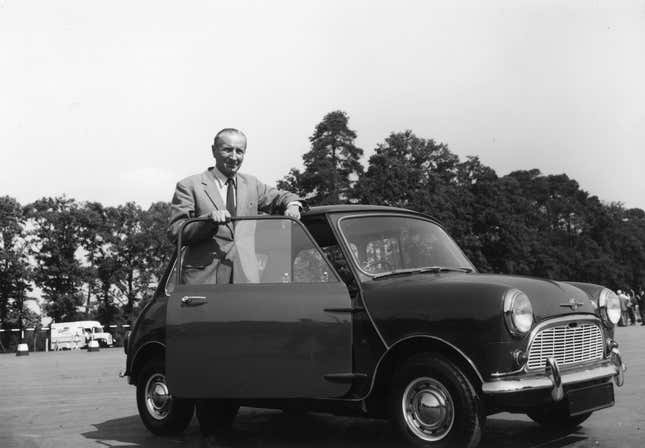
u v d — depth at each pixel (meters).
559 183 91.62
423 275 5.38
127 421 7.50
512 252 67.62
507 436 5.68
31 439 6.46
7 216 69.69
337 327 5.04
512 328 4.60
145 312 6.40
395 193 63.66
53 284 71.06
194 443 5.91
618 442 5.37
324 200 62.72
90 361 23.27
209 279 5.70
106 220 76.31
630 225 97.94
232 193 6.17
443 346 4.79
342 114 67.25
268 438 6.00
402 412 4.84
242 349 5.31
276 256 5.46
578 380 4.99
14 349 56.22
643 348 18.14
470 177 74.44
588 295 5.66
